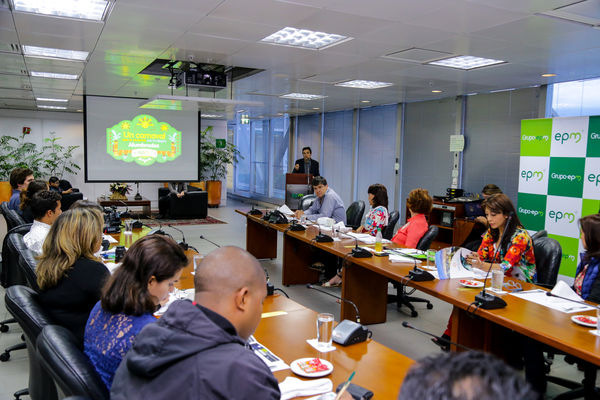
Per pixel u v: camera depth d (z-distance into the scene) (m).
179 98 5.41
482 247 3.38
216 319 1.14
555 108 6.23
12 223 4.16
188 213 9.97
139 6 3.32
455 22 3.56
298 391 1.49
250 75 6.09
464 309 2.45
